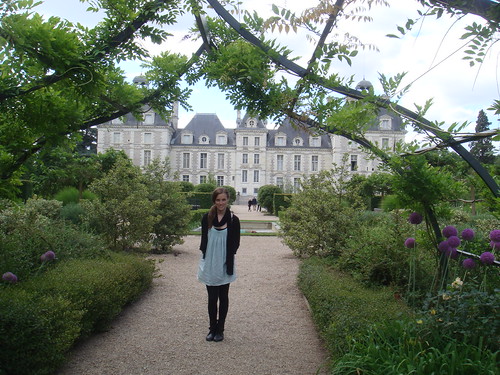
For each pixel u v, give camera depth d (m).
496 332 2.42
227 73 2.96
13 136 2.87
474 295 2.55
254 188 56.59
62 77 2.54
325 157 57.09
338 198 7.40
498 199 2.70
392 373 2.24
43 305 2.93
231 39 3.52
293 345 3.64
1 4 2.17
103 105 3.63
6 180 2.93
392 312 3.15
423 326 2.65
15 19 2.17
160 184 9.12
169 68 3.63
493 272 3.78
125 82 3.52
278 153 57.25
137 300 5.11
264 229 18.73
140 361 3.23
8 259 3.75
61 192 16.30
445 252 3.09
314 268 5.23
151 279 5.63
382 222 5.96
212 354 3.41
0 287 3.28
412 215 3.29
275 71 2.90
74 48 2.44
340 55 2.61
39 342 2.69
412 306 3.58
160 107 3.82
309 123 3.19
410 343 2.51
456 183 3.19
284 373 3.05
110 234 7.02
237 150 56.66
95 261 4.71
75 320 3.16
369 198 21.67
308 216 7.27
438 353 2.39
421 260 4.33
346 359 2.59
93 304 3.60
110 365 3.13
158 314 4.54
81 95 2.74
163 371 3.05
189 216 9.11
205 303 5.05
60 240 5.12
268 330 4.06
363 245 4.85
